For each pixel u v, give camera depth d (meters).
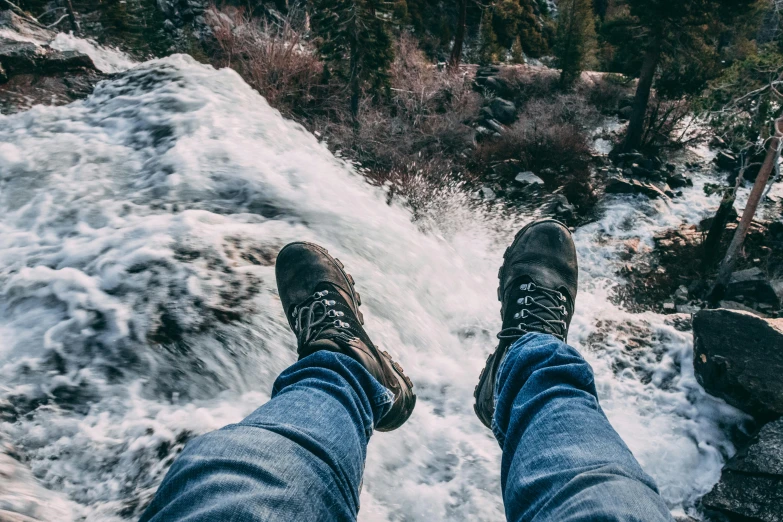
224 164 3.52
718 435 2.68
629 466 0.79
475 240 6.69
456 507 1.90
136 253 2.54
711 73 16.45
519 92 20.86
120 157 3.62
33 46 5.86
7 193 3.17
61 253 2.59
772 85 10.72
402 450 2.09
